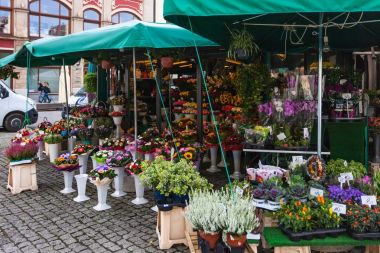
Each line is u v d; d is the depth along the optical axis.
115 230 3.79
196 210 2.60
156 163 3.62
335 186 3.20
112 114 7.73
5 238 3.63
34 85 21.22
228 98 6.85
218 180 5.68
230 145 5.73
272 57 6.40
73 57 7.09
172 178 3.32
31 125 12.79
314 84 4.36
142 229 3.81
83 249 3.37
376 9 2.28
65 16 22.12
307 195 2.99
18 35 20.38
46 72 21.58
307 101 4.36
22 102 12.27
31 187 5.22
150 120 8.83
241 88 5.08
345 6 2.30
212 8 2.38
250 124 4.97
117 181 4.89
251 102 5.04
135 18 24.62
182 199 3.37
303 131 4.32
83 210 4.39
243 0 2.36
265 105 4.58
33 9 21.00
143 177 3.49
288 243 2.66
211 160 6.27
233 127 6.29
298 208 2.79
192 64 8.05
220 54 5.98
